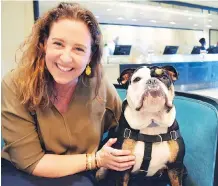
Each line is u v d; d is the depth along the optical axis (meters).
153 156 0.95
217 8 6.54
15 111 0.93
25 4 3.24
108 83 1.17
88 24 0.91
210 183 0.99
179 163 0.98
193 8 6.23
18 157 0.94
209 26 8.65
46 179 0.94
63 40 0.87
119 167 0.95
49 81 0.97
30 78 0.93
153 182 1.07
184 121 1.12
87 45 0.91
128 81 1.08
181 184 1.01
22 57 0.99
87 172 1.04
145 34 8.59
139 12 6.24
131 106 0.99
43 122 0.97
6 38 3.15
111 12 6.16
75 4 0.98
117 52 4.64
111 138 1.05
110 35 7.85
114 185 1.02
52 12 0.92
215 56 4.76
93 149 1.07
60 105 1.00
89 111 1.04
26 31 3.26
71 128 1.01
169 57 4.36
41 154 0.97
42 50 0.95
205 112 1.04
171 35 9.12
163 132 0.97
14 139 0.93
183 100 1.17
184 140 1.10
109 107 1.14
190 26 8.88
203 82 4.29
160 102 0.92
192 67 4.28
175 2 5.74
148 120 0.95
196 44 9.20
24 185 0.90
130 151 0.96
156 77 0.98
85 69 1.04
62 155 1.00
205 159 1.01
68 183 0.92
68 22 0.88
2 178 0.94
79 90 1.03
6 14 3.15
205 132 1.02
